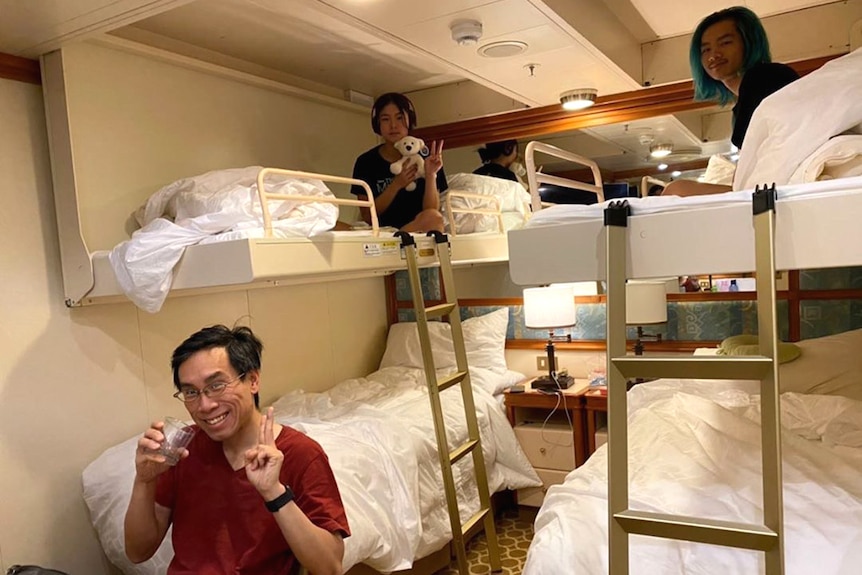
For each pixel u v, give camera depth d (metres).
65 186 2.38
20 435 2.32
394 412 2.96
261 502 1.53
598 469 1.92
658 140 3.63
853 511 1.48
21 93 2.37
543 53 2.71
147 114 2.77
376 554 2.25
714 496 1.60
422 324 2.65
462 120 3.98
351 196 4.04
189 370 1.50
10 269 2.32
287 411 3.05
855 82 1.34
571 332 3.72
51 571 2.15
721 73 2.15
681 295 3.36
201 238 2.10
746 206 1.22
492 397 3.41
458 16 2.28
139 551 1.62
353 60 3.38
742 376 1.16
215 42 3.00
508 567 2.88
